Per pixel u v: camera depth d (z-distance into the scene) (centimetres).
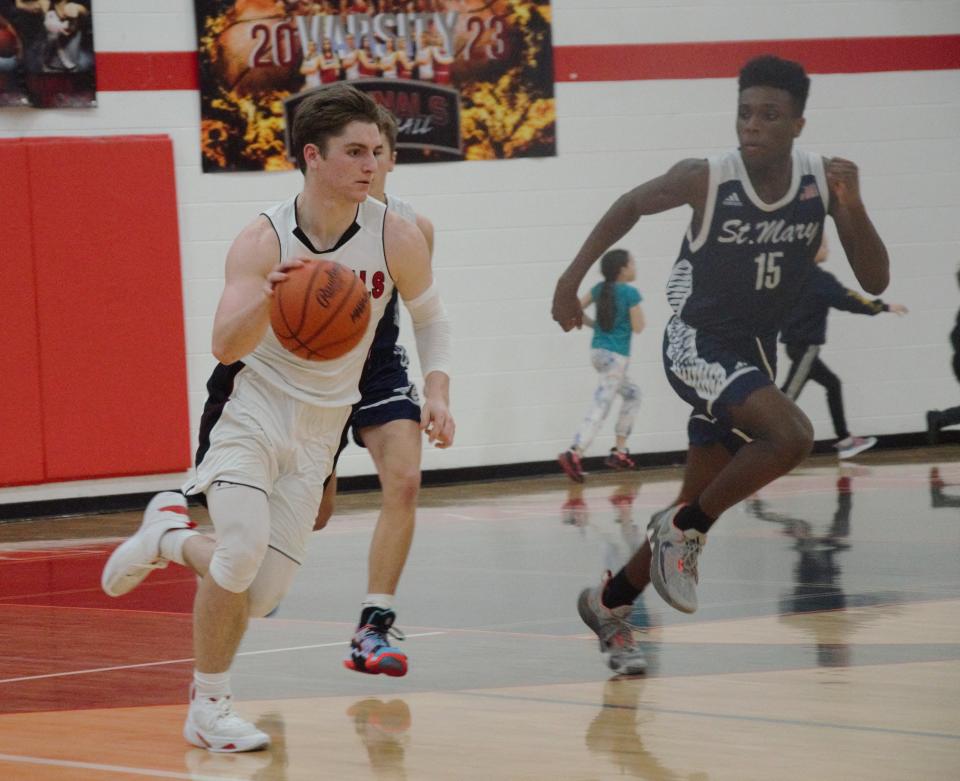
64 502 1734
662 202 1783
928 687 630
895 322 2050
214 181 1789
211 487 540
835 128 2023
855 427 2042
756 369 750
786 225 1195
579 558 1162
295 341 516
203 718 546
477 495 1734
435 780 492
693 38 1966
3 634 870
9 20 1692
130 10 1747
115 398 1744
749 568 1061
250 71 1794
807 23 2005
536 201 1919
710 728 564
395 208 744
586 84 1931
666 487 1747
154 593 1038
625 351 1848
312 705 632
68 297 1714
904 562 1066
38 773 505
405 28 1858
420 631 837
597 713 600
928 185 2058
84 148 1714
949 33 2056
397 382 715
